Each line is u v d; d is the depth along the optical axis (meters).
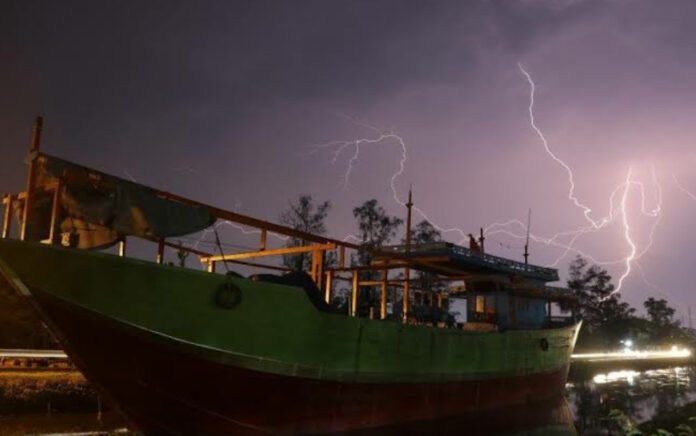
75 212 9.66
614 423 20.03
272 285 10.91
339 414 12.06
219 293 10.16
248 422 10.73
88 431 13.82
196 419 10.43
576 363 39.16
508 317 23.52
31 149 9.62
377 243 34.91
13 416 14.82
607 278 59.72
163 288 9.67
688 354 52.81
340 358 12.00
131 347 9.60
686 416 18.41
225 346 10.20
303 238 14.20
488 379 17.62
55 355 18.72
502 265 24.95
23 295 8.93
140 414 10.42
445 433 15.30
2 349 20.14
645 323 65.50
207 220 11.41
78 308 9.05
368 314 20.31
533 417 19.83
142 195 10.35
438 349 15.22
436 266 18.92
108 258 9.23
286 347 10.98
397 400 13.62
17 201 10.16
